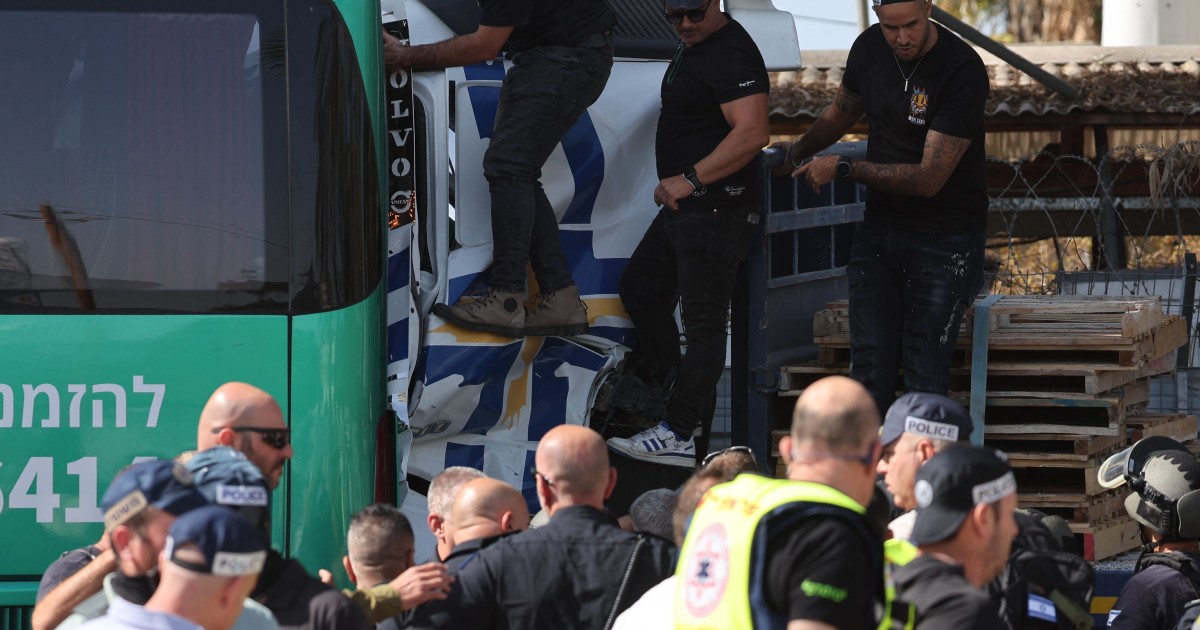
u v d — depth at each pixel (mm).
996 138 60594
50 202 17562
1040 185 53500
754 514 11086
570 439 14562
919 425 13422
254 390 13945
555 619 13891
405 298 19875
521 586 13945
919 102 21297
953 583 11297
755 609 10867
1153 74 51594
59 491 17312
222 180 17719
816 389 11930
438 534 16312
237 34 17906
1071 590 13242
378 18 18859
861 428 11719
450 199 21453
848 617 10672
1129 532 21938
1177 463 16578
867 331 22000
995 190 54062
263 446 13711
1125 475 17031
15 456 17297
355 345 17984
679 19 21359
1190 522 16281
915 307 21750
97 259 17531
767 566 10906
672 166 22156
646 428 22047
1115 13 65062
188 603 9852
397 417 19141
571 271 22188
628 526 18406
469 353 20609
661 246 22359
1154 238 53250
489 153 20828
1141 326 21703
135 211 17625
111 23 17781
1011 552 13297
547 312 21062
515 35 21141
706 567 11328
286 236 17703
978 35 46125
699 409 22203
